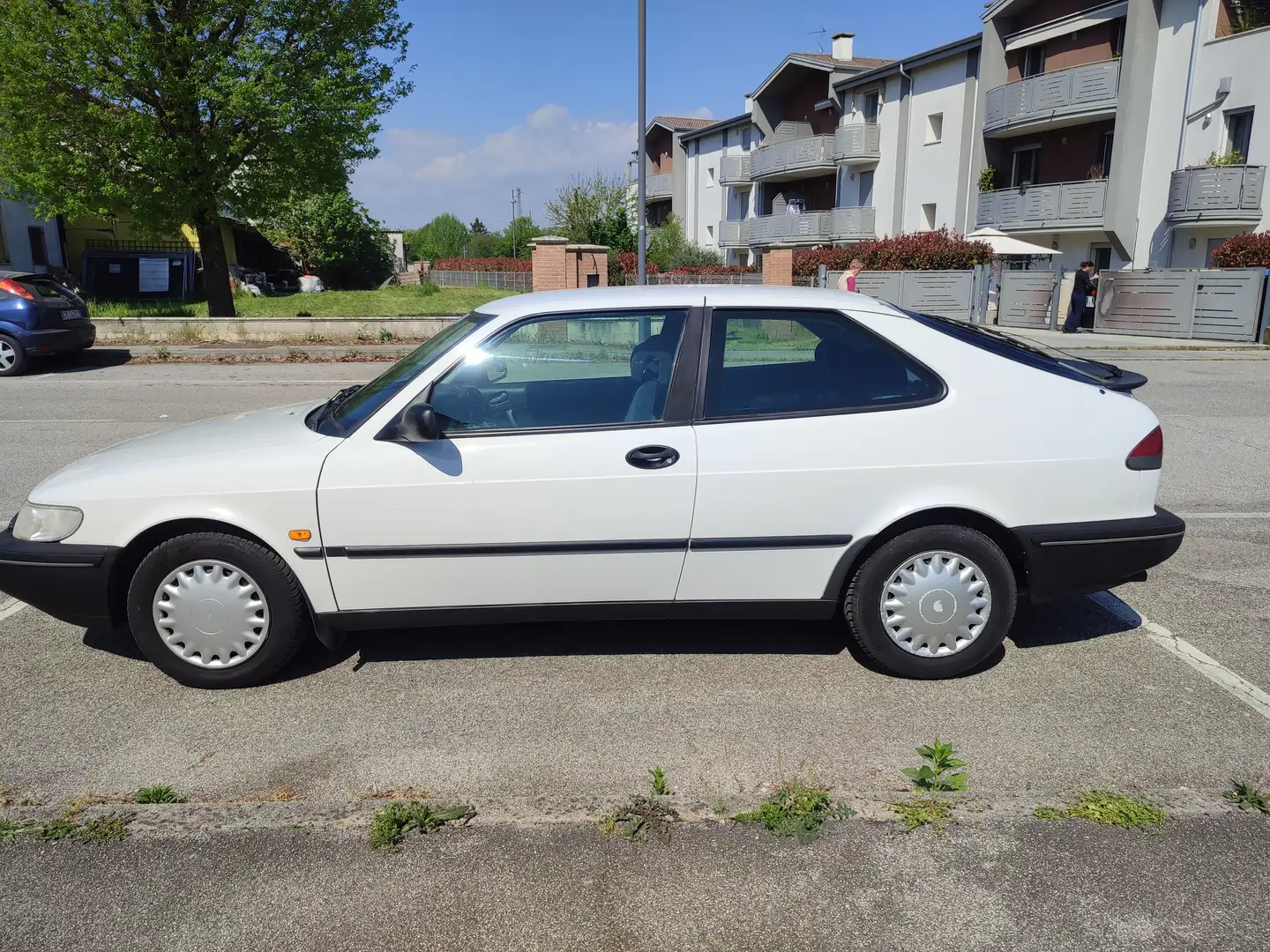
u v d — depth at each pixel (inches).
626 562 145.5
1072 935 94.3
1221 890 100.3
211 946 94.3
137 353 644.1
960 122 1264.8
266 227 1446.9
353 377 543.8
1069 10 1103.6
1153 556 150.1
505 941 94.5
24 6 593.9
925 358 148.0
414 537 143.3
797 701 144.2
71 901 100.7
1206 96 950.4
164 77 631.8
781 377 147.7
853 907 98.7
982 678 151.9
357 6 681.0
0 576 146.6
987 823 112.3
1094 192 1046.4
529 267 1775.3
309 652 163.8
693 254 1657.2
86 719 139.9
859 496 144.2
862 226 1454.2
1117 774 122.7
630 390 148.3
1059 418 146.9
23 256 1082.1
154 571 144.5
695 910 98.7
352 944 94.3
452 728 136.4
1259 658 159.2
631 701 144.6
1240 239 810.2
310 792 120.3
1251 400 459.2
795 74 1615.4
